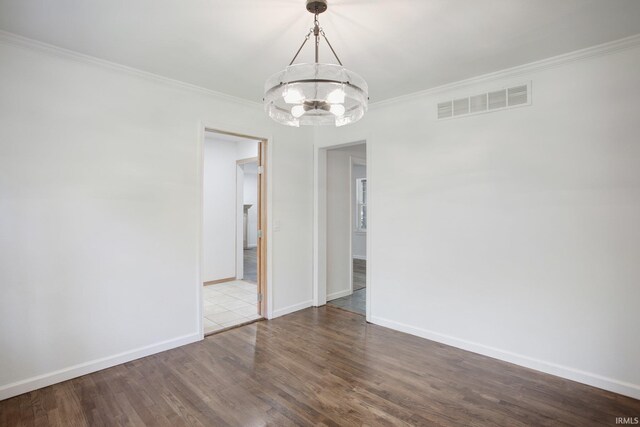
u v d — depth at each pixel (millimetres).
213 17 2064
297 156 4211
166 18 2078
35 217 2418
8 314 2322
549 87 2666
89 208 2652
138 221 2908
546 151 2680
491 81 2955
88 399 2312
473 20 2104
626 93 2354
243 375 2645
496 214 2928
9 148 2314
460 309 3148
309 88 1771
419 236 3414
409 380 2576
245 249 11055
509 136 2855
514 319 2844
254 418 2117
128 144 2846
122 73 2803
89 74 2645
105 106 2723
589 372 2506
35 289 2424
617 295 2396
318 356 2984
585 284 2518
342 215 4949
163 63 2732
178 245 3160
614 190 2404
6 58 2295
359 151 5227
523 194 2789
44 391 2406
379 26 2170
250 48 2475
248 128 3691
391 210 3625
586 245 2512
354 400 2312
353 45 2430
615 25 2164
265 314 3961
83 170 2621
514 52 2537
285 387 2475
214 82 3141
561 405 2254
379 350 3107
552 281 2658
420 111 3398
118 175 2795
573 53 2520
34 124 2406
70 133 2561
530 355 2766
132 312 2885
